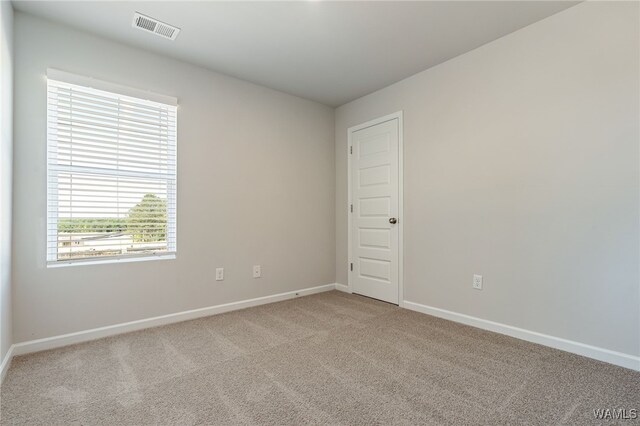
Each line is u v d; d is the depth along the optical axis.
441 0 2.09
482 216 2.67
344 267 4.03
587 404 1.59
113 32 2.44
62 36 2.34
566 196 2.21
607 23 2.04
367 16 2.26
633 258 1.95
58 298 2.31
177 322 2.83
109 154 2.55
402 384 1.78
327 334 2.54
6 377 1.86
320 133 4.00
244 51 2.74
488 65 2.63
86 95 2.45
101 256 2.52
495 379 1.83
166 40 2.56
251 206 3.35
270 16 2.25
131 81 2.63
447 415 1.50
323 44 2.63
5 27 1.90
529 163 2.39
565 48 2.21
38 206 2.24
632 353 1.95
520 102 2.44
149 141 2.74
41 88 2.25
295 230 3.73
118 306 2.56
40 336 2.24
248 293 3.32
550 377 1.85
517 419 1.47
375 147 3.62
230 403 1.60
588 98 2.12
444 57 2.87
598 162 2.08
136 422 1.46
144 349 2.25
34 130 2.22
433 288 3.03
